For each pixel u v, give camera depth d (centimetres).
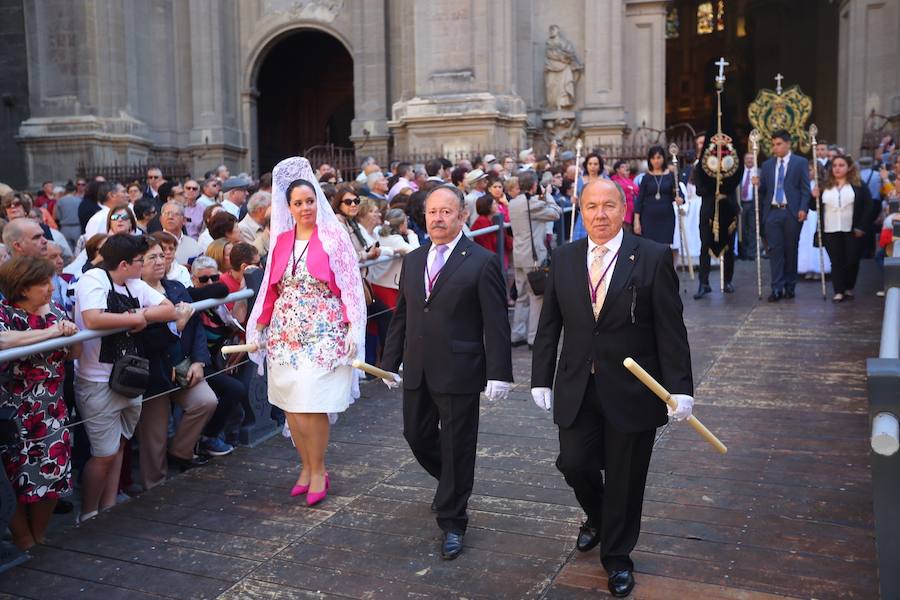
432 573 407
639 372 339
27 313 464
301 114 2711
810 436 569
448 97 1931
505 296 434
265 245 733
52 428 457
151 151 2286
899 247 700
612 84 2122
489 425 625
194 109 2323
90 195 1112
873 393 256
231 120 2362
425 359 431
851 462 521
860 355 765
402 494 507
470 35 1939
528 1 2114
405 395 445
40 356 452
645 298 363
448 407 427
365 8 2217
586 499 400
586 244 380
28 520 463
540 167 1324
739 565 400
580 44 2153
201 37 2306
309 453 500
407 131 1970
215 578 414
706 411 630
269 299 500
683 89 3512
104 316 479
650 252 366
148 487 546
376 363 796
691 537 430
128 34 2211
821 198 1019
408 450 583
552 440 589
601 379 366
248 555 436
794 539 424
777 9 3294
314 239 487
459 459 427
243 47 2377
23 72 2327
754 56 3356
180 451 559
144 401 538
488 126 1903
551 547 429
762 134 1719
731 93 3434
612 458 371
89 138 2098
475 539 441
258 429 618
